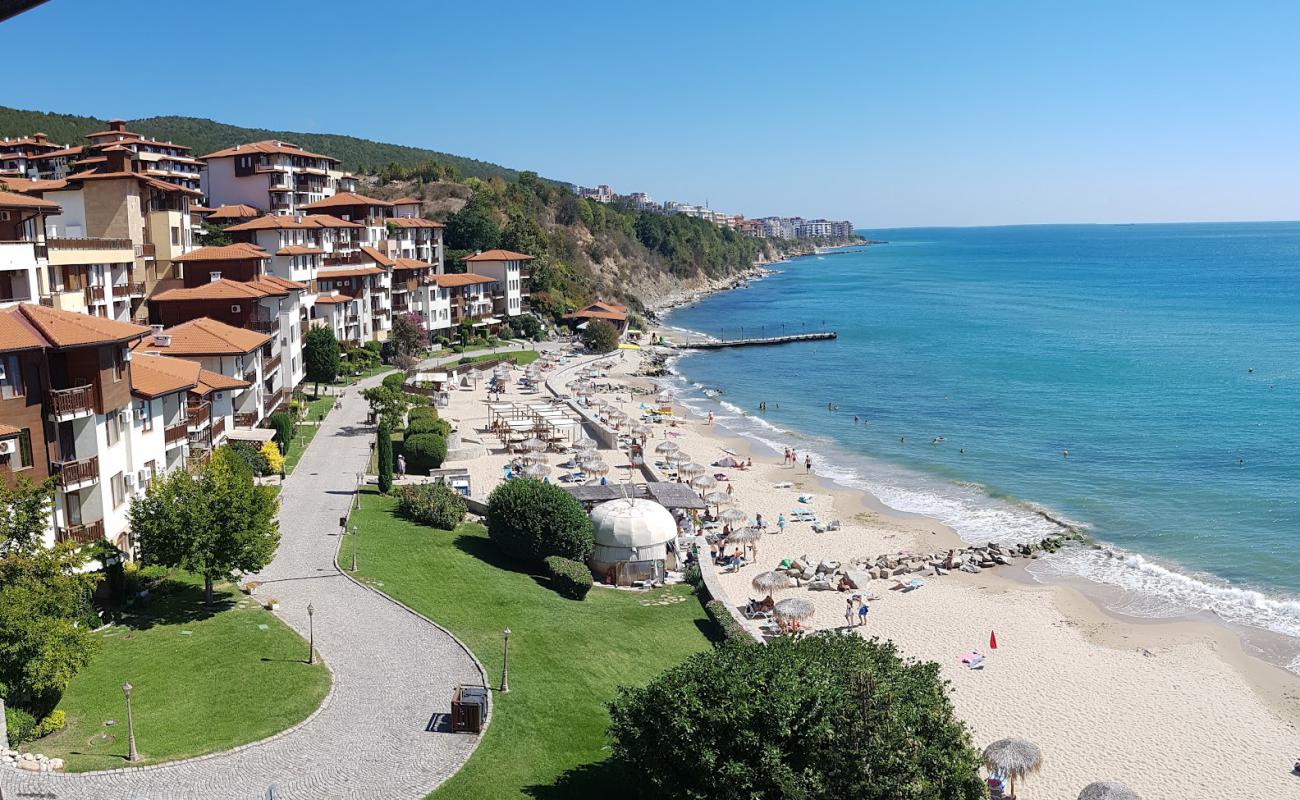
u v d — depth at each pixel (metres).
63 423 40.91
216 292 81.50
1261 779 39.28
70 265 67.75
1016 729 43.09
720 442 101.94
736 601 57.12
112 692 34.53
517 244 196.75
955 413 114.06
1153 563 64.00
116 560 41.62
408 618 44.03
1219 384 124.56
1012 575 62.41
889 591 59.59
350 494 64.81
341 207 144.38
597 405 115.75
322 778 30.36
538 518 55.59
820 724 27.31
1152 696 46.12
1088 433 100.88
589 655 43.53
